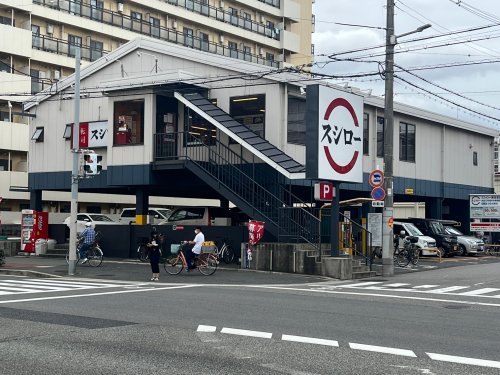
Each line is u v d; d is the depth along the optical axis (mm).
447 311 13789
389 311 13578
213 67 28219
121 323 11555
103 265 25828
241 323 11617
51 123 33031
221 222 29109
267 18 65688
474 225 38062
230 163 26859
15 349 9211
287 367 8172
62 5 47969
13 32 43781
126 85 27922
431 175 36875
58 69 47969
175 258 22672
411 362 8531
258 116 27109
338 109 22625
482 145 42188
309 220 23562
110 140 28844
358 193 32938
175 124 28812
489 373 7961
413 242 31781
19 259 29438
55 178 32688
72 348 9289
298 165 23750
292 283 20219
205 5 58438
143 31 53375
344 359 8664
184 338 10109
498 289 18984
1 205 43688
